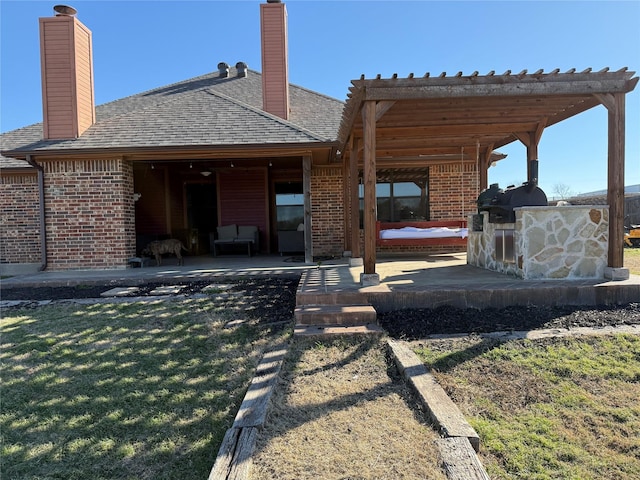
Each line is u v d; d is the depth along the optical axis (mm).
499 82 5258
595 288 5055
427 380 3121
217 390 3441
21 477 2459
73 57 9242
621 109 5355
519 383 3137
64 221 8867
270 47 11297
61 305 5996
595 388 3045
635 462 2225
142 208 12805
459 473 2061
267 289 6508
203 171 12578
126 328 4922
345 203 9828
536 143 7547
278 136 8602
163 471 2461
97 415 3127
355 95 5527
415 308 4977
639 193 16641
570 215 5535
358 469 2150
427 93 5250
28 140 10547
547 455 2283
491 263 6730
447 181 10594
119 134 9102
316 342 4109
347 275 6594
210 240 12516
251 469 2166
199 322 5016
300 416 2736
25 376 3816
